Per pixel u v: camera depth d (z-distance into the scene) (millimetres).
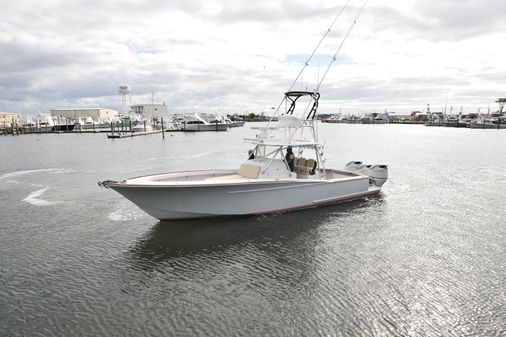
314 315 8750
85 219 16062
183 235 13852
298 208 16750
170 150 53125
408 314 8781
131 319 8586
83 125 125312
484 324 8398
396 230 14641
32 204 18859
